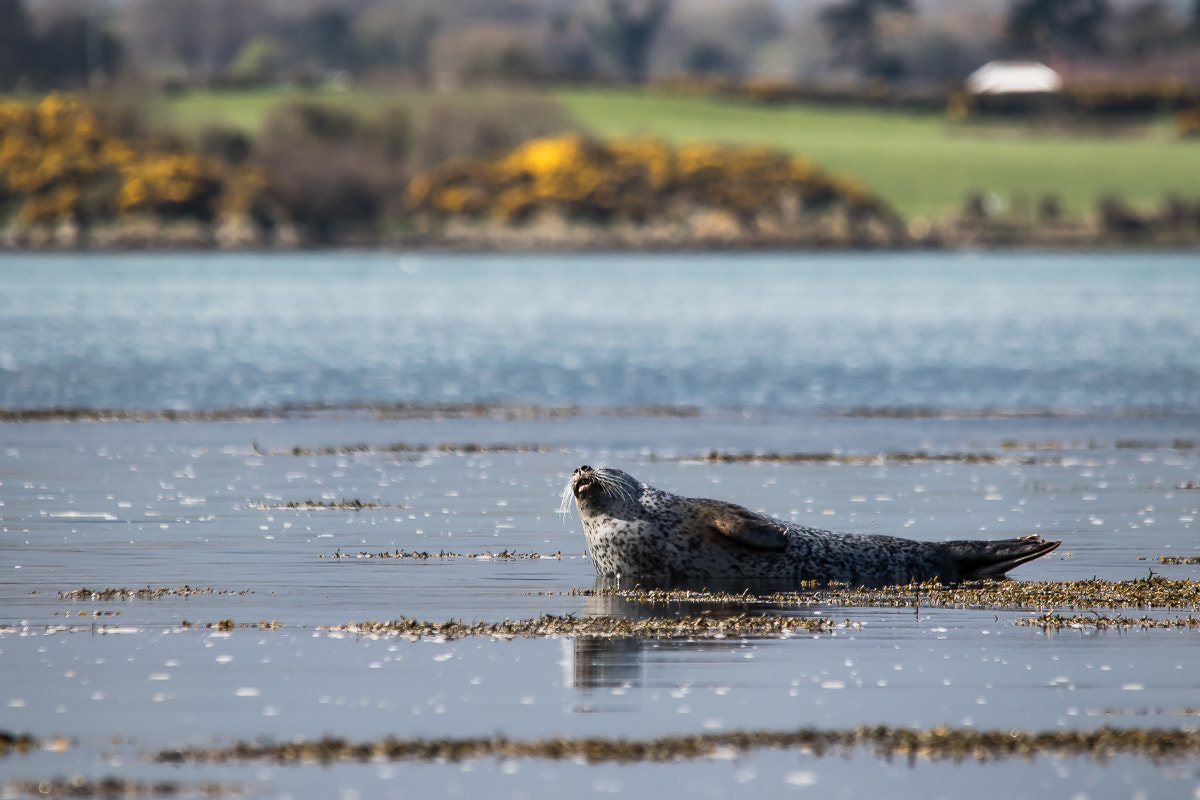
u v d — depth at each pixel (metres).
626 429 95.75
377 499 66.25
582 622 40.78
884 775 28.33
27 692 33.44
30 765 28.66
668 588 47.22
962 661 36.50
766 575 49.03
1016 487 69.50
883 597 45.47
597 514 49.78
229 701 32.78
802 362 148.50
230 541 55.12
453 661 36.34
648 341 175.38
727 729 30.92
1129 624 41.00
